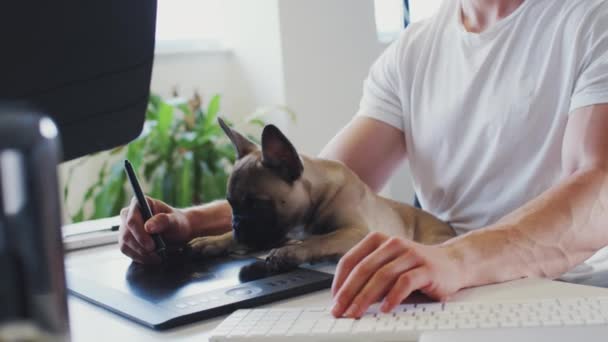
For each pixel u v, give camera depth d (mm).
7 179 333
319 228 1245
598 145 1240
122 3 866
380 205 1329
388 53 1727
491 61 1533
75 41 840
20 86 823
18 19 794
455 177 1578
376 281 878
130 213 1268
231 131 1328
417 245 958
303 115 3449
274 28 3375
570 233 1104
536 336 746
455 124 1568
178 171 3195
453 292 945
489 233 1057
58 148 365
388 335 790
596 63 1338
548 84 1454
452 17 1649
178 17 3580
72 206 3266
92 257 1338
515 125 1481
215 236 1292
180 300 987
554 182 1456
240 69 3609
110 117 930
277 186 1211
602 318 784
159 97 3318
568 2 1455
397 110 1689
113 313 978
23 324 334
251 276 1089
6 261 334
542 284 987
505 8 1540
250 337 816
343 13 3525
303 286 1014
